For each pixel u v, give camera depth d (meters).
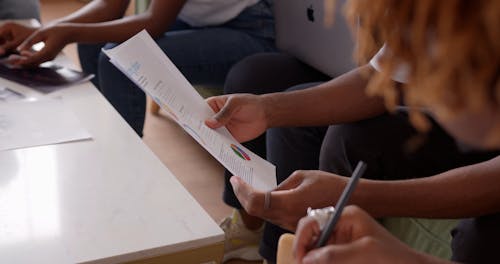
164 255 0.91
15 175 1.06
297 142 1.52
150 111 2.68
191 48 2.01
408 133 1.25
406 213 1.02
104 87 2.04
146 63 1.21
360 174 0.71
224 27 2.14
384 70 0.50
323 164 1.35
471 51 0.43
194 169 2.26
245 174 1.05
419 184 1.03
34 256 0.87
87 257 0.87
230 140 1.17
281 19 1.93
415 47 0.46
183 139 2.47
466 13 0.42
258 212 0.96
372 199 1.00
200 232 0.94
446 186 1.03
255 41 2.11
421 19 0.44
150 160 1.15
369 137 1.26
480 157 1.25
